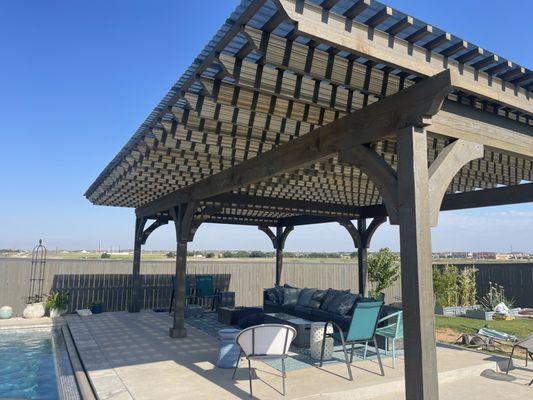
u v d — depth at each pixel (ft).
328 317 24.56
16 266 34.53
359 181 23.06
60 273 35.99
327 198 30.68
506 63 9.77
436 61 9.28
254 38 8.29
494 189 23.86
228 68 9.44
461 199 25.75
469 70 9.87
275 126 13.00
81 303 36.29
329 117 12.14
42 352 23.58
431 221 9.43
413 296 8.73
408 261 8.96
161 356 19.17
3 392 16.58
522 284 41.57
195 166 19.24
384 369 16.81
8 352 23.54
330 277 46.55
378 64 9.68
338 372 16.34
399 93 9.88
